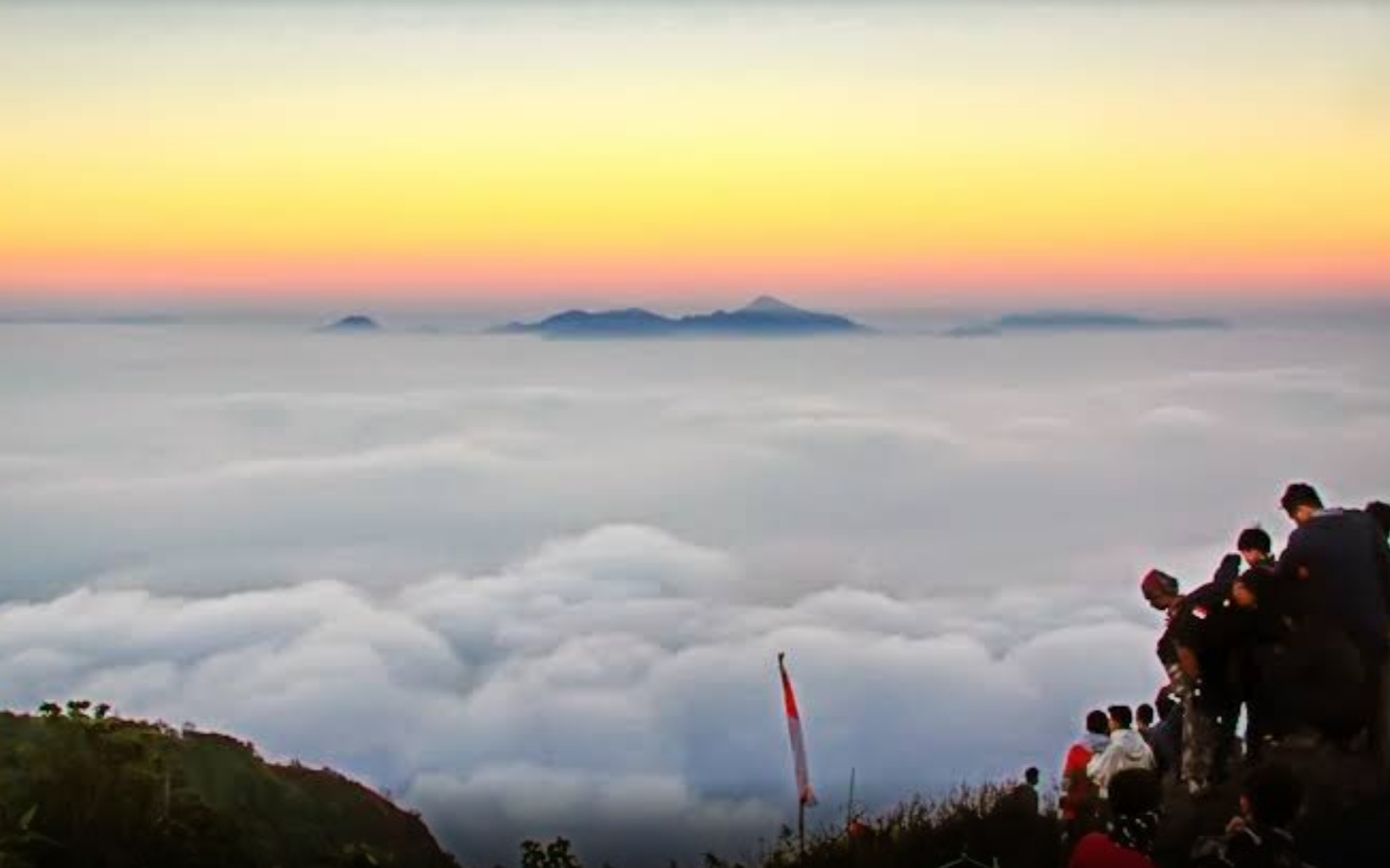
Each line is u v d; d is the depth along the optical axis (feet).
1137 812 15.84
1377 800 24.09
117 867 25.09
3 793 25.66
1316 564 25.52
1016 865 28.25
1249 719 26.76
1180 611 27.22
